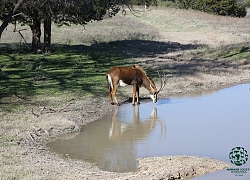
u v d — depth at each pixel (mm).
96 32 50625
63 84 24812
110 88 21531
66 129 17172
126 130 17406
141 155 14531
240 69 31406
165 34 53406
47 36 36500
